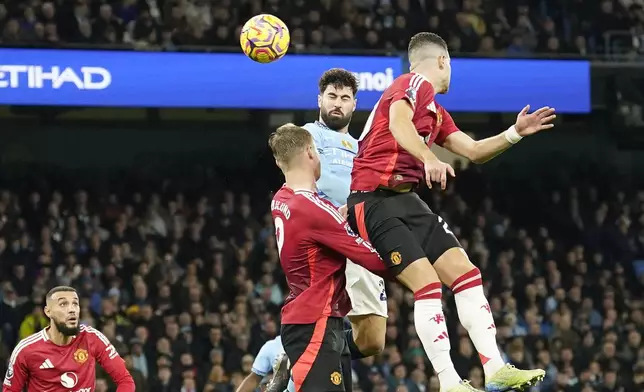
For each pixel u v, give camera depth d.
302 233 8.66
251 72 24.03
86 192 26.73
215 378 20.70
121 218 24.97
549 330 23.73
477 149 8.69
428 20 26.92
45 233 23.59
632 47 27.27
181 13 25.61
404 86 8.26
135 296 22.31
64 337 12.10
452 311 23.16
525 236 27.09
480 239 26.33
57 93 22.72
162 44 25.12
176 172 29.41
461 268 8.30
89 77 23.00
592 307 25.08
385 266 8.34
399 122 8.02
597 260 27.19
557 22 27.66
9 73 22.38
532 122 8.44
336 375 8.73
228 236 25.41
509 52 26.02
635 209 29.17
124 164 29.19
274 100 24.08
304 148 8.93
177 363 20.83
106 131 29.02
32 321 21.28
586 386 22.58
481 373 21.55
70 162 28.89
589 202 29.70
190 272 23.02
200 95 23.78
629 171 30.59
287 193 8.90
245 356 20.69
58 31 24.73
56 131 28.70
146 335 21.06
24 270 22.53
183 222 25.59
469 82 24.83
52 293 11.99
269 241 24.73
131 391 12.40
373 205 8.44
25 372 12.08
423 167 8.54
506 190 30.17
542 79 25.20
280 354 10.89
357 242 8.48
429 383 21.05
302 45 25.52
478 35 26.88
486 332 8.17
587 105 25.34
